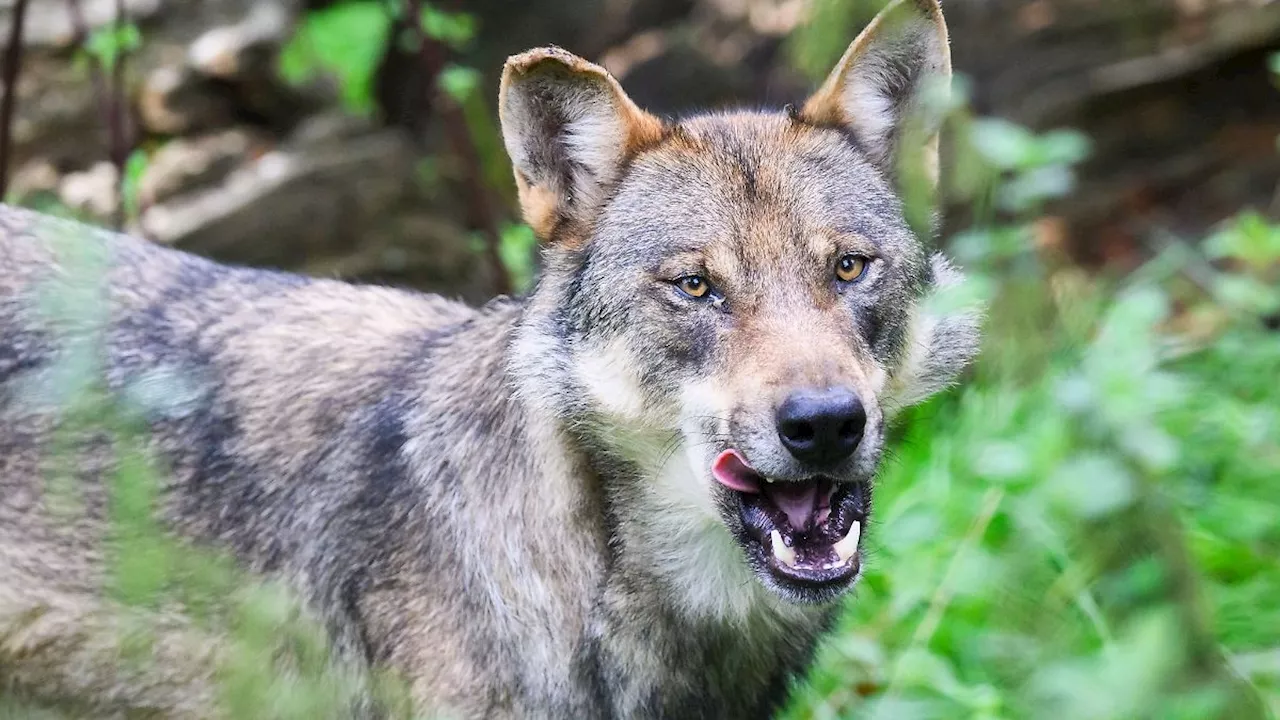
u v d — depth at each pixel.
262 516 9.08
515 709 8.51
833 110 9.01
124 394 9.12
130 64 15.88
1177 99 18.64
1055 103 18.42
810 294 8.25
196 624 8.95
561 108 8.84
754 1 19.66
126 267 9.73
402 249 16.47
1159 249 17.42
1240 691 6.69
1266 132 18.50
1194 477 12.32
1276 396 13.55
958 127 9.03
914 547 11.29
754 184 8.46
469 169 13.83
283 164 16.19
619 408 8.41
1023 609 8.41
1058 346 9.13
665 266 8.33
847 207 8.53
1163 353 13.97
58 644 9.05
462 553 8.56
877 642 11.09
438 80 13.05
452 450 8.76
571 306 8.65
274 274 10.09
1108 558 7.48
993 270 9.05
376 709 8.72
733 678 9.01
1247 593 11.00
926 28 8.94
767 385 7.79
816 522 8.15
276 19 16.72
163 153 15.99
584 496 8.61
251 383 9.38
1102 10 18.89
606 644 8.62
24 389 9.16
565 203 8.95
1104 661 6.92
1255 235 12.94
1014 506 11.05
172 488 9.09
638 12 20.28
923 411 12.88
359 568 8.75
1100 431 7.84
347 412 9.19
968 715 10.16
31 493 9.06
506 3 20.12
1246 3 18.36
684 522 8.53
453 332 9.34
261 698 8.79
